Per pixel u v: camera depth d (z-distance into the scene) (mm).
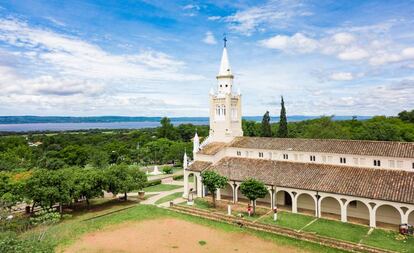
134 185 62219
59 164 95250
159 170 108500
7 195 48812
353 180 49156
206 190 67375
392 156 49469
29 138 196875
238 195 64312
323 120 121750
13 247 25906
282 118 103875
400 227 42531
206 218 52281
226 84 73188
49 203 49844
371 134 103250
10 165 94688
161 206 60219
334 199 52375
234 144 68500
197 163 67625
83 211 57406
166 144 134375
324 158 56531
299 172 55344
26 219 48156
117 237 43656
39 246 27766
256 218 50156
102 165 104188
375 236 41688
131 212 55875
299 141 62500
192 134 199125
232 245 40438
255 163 62469
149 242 41688
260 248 39312
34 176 52000
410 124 122188
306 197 55406
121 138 190750
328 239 40625
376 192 45125
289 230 44344
